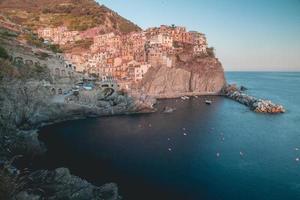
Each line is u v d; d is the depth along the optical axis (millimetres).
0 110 97312
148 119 135250
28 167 71875
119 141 98812
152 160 82125
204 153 90062
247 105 183625
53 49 189750
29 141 82125
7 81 110750
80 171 72750
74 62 182000
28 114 115250
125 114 145125
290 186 69250
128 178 70125
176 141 101125
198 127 122562
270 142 103938
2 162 67875
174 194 63531
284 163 83688
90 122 125688
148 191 64250
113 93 156625
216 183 69625
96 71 191125
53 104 128625
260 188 67875
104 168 75312
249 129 122000
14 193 45094
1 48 127312
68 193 54188
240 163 82812
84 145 93062
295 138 109625
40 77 138875
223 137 108562
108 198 56250
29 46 165250
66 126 117062
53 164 75938
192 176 72938
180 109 164250
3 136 83750
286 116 152250
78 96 141000
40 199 50312
